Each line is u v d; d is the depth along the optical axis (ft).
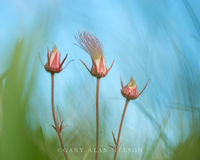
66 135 2.09
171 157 1.91
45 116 1.69
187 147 1.86
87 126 2.14
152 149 1.97
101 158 2.06
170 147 1.93
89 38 1.90
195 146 1.85
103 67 1.88
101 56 1.89
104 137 2.14
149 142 2.02
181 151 1.87
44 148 1.50
